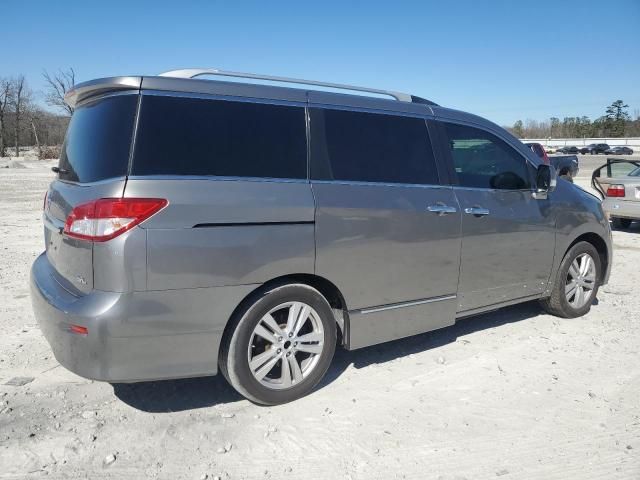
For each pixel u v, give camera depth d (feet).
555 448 10.12
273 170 11.05
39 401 11.54
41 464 9.36
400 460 9.67
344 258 11.77
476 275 14.33
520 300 15.83
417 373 13.24
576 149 226.58
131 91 10.21
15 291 19.86
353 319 12.19
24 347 14.47
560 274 16.67
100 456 9.62
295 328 11.48
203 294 10.13
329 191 11.58
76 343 9.64
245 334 10.77
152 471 9.25
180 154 10.12
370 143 12.59
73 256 10.11
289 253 10.97
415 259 12.95
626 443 10.30
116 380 9.75
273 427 10.68
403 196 12.72
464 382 12.77
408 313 13.09
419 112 13.71
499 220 14.58
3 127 215.72
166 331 9.89
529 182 15.74
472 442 10.27
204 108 10.57
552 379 12.98
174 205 9.77
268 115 11.26
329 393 12.15
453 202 13.64
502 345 15.12
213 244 10.11
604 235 17.79
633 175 35.99
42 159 183.62
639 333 16.15
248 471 9.30
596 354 14.52
